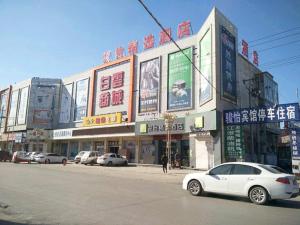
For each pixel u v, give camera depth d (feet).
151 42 129.39
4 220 24.20
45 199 33.76
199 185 40.16
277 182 34.53
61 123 178.09
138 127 121.80
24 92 199.41
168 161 95.91
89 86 160.04
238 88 107.24
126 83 137.18
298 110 76.43
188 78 111.34
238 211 30.32
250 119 85.40
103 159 112.98
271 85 146.72
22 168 84.69
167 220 25.27
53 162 135.44
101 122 142.61
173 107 114.52
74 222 23.91
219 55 96.27
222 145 91.25
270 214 29.37
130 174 77.36
